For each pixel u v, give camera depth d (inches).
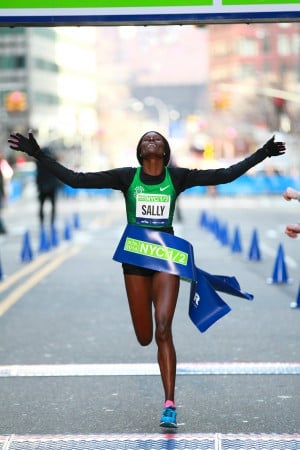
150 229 510.3
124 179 511.5
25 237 1422.2
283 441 473.1
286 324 832.9
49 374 635.5
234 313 900.0
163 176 511.2
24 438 482.0
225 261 1380.4
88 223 2335.1
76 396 574.2
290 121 5738.2
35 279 1178.0
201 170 517.0
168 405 495.5
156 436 484.1
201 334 786.8
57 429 502.0
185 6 618.8
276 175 4451.3
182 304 962.1
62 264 1359.5
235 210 2891.2
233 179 515.5
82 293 1048.2
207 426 504.7
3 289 1084.5
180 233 1936.5
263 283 1124.5
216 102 4549.7
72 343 748.0
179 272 502.0
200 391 583.8
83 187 509.7
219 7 617.6
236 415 526.6
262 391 581.3
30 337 776.3
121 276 1205.7
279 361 669.9
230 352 705.0
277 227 2139.5
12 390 591.2
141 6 618.8
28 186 4232.3
